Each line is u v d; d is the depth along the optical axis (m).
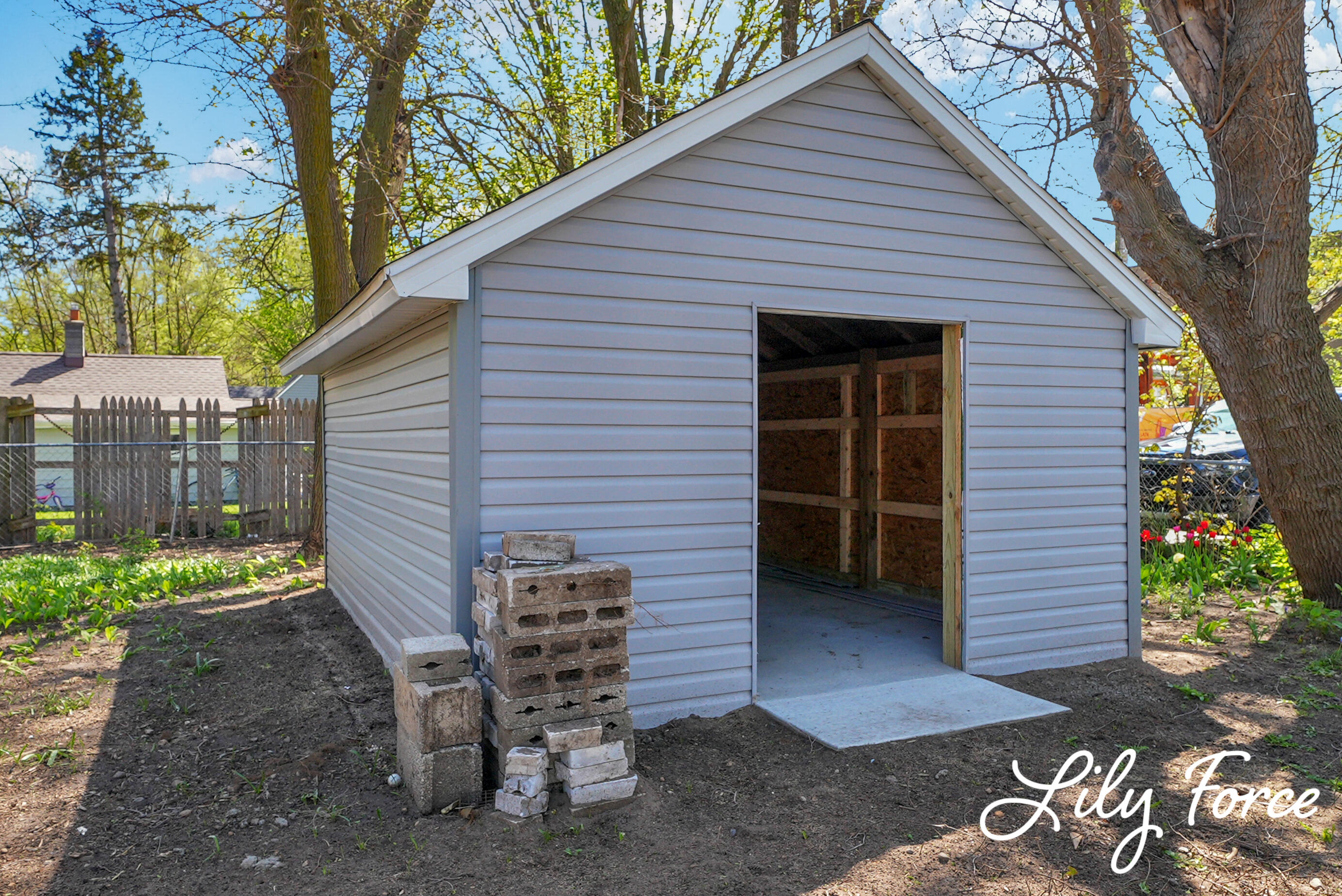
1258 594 8.85
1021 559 6.52
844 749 4.88
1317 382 7.70
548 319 4.97
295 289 14.89
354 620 8.30
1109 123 8.14
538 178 15.99
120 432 14.41
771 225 5.60
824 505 10.28
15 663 6.82
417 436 5.78
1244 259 7.79
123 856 3.80
